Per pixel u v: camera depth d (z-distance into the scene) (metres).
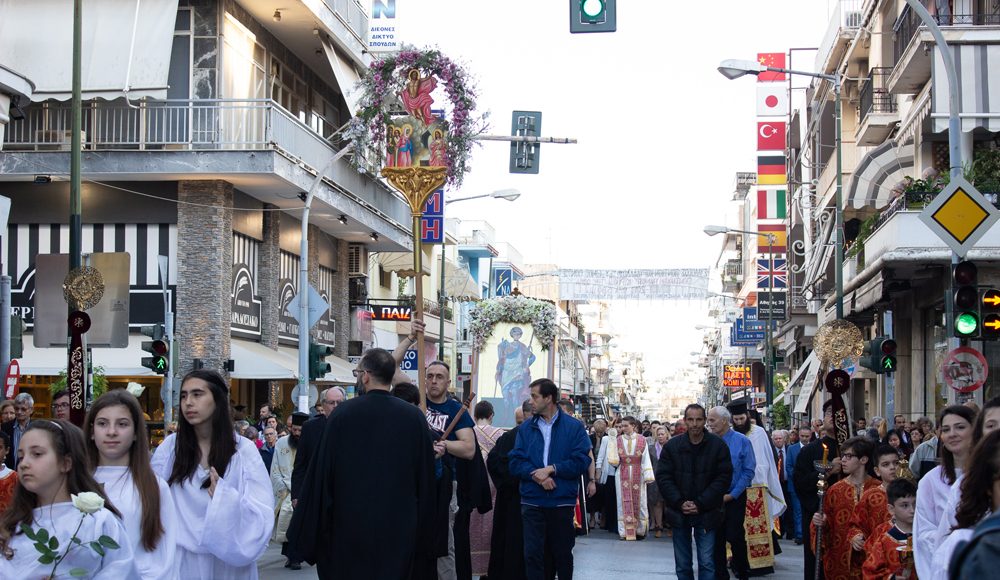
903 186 25.72
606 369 146.50
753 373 79.19
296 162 29.44
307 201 27.00
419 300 10.88
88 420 6.37
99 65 27.41
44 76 27.41
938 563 5.60
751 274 77.00
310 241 35.56
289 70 34.47
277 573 15.37
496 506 12.15
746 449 14.67
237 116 28.69
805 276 48.59
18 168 27.86
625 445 22.00
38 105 28.70
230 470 6.93
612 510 23.42
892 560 8.02
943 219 15.84
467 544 11.63
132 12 27.83
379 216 37.56
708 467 12.65
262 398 33.59
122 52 27.48
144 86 27.34
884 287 26.45
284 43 33.91
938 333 27.78
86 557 5.63
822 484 12.34
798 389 42.97
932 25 17.31
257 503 6.89
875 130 34.12
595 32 13.59
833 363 12.91
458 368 61.19
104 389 24.16
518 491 12.01
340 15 34.06
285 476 17.73
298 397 26.25
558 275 62.41
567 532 11.58
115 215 28.80
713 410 14.69
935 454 13.50
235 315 30.02
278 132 28.64
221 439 6.95
